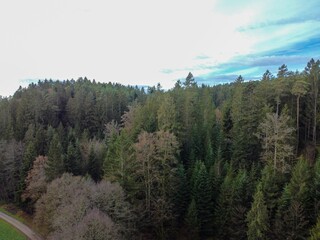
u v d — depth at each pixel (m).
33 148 75.38
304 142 68.19
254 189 49.34
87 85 172.50
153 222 52.69
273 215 46.16
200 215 52.94
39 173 65.00
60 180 52.44
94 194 44.16
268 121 55.28
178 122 68.69
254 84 73.31
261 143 60.19
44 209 53.25
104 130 112.06
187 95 77.50
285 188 44.47
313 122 67.88
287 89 67.12
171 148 54.72
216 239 52.38
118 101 131.75
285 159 56.94
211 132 72.19
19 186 73.19
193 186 54.97
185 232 54.97
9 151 78.56
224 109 77.62
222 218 50.75
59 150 66.81
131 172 54.12
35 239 59.22
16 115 113.31
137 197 55.19
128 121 90.44
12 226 65.50
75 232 35.78
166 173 54.00
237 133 64.75
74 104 121.00
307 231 41.59
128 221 47.44
